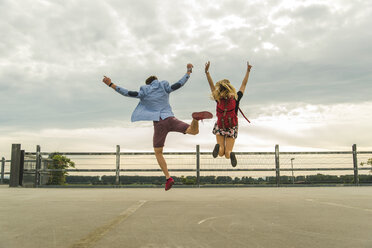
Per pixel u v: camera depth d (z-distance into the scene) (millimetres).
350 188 9188
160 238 2223
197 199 5164
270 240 2170
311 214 3375
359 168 10742
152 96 4805
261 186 10312
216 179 10258
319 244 2061
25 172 10117
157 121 4836
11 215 3291
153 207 4000
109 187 10141
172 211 3598
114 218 3088
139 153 10242
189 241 2137
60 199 5168
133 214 3359
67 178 10344
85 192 7180
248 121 4805
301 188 9367
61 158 10938
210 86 4914
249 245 2035
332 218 3107
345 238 2232
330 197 5570
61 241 2129
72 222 2859
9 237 2248
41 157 10352
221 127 4613
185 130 4680
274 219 3039
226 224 2770
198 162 10234
